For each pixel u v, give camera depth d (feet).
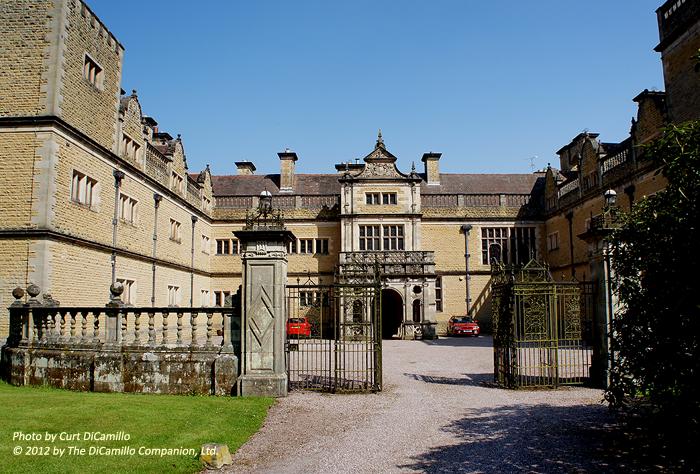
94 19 61.31
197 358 37.24
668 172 21.34
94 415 28.30
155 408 30.73
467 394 38.68
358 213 107.96
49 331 40.86
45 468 20.70
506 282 42.68
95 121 61.67
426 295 98.58
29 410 29.04
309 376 46.65
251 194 118.21
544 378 42.83
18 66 53.57
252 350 36.96
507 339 41.91
